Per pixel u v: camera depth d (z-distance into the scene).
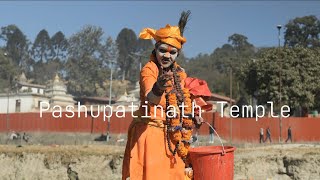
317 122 36.16
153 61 3.88
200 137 33.34
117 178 18.42
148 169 3.70
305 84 45.59
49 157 19.80
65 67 110.81
